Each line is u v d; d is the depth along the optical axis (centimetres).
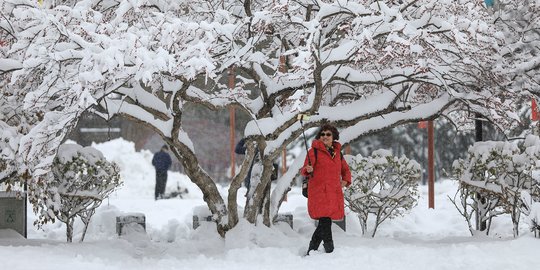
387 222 3206
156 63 1905
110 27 2006
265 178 2419
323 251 2161
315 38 2089
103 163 2530
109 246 2331
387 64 2262
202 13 2420
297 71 2047
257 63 2423
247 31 2300
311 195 2119
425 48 2141
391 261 1938
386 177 2620
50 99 2188
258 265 1964
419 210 3538
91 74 1898
